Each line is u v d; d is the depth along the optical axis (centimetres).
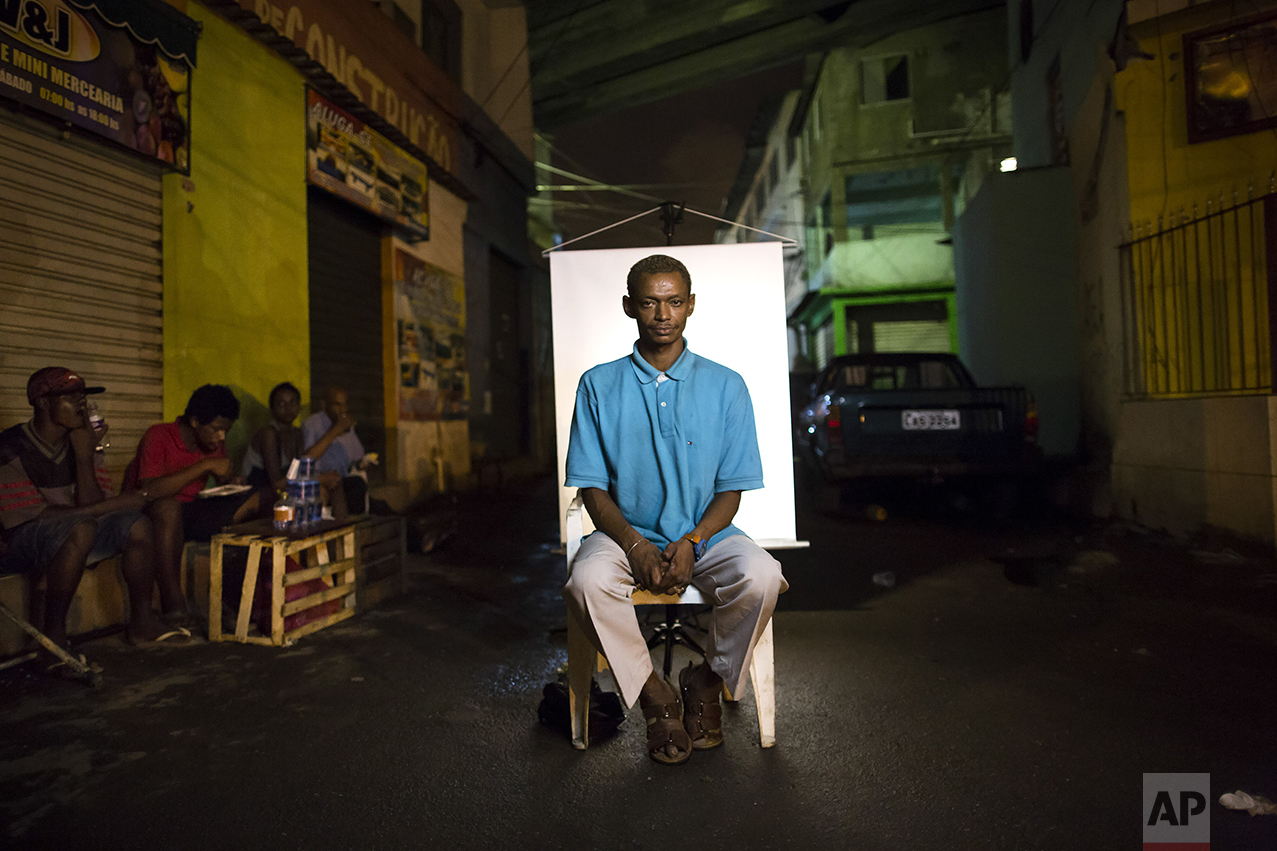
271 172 584
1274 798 187
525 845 171
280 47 586
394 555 415
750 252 303
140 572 322
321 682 280
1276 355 461
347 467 519
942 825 177
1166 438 542
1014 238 862
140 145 451
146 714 249
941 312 2011
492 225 1095
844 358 807
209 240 514
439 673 291
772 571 204
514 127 1163
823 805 187
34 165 391
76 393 301
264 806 189
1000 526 617
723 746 223
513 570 490
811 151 2297
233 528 350
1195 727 229
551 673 291
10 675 285
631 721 246
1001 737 225
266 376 571
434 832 177
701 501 229
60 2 398
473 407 1010
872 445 651
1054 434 844
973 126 1912
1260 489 450
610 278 308
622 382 228
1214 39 564
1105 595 390
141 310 458
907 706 251
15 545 291
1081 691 261
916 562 488
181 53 487
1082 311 792
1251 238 531
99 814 186
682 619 329
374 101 739
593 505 225
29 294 386
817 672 287
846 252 2011
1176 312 578
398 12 838
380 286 784
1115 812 181
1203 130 567
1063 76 832
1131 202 609
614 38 1254
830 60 2031
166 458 354
